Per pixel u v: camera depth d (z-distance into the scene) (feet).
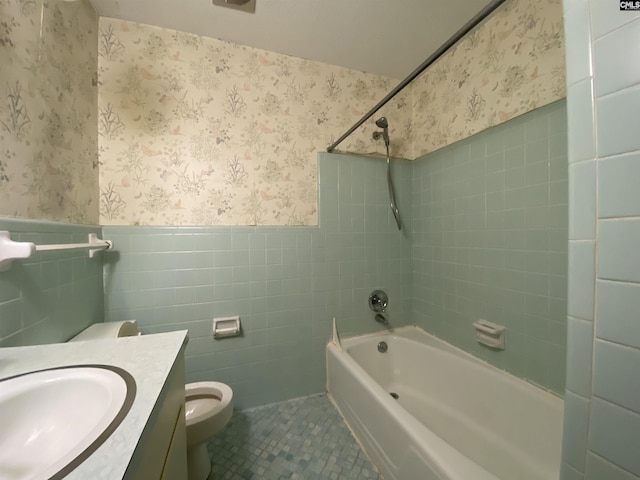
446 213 5.25
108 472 0.95
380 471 3.52
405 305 6.09
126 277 4.25
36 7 2.72
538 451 3.40
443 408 4.71
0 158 2.20
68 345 2.10
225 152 4.71
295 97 5.14
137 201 4.28
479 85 4.49
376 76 5.74
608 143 1.35
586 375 1.46
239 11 4.07
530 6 3.70
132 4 3.90
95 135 3.98
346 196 5.53
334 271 5.48
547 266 3.62
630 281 1.29
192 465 3.33
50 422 1.56
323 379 5.43
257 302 4.95
